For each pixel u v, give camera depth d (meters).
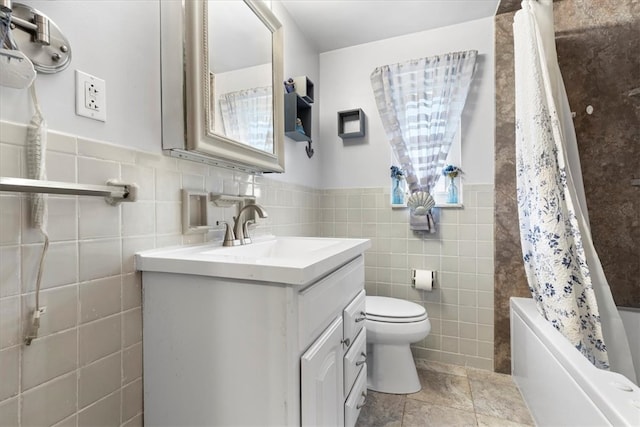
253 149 1.20
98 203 0.73
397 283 2.04
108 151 0.76
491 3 1.72
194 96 0.90
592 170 1.63
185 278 0.78
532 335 1.40
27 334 0.60
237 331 0.72
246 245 1.15
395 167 2.02
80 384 0.69
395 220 2.06
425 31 1.99
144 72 0.87
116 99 0.78
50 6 0.64
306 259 0.77
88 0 0.72
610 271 1.60
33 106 0.61
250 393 0.71
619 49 1.58
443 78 1.88
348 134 2.08
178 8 0.91
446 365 1.89
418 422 1.37
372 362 1.63
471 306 1.87
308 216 2.01
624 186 1.58
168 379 0.81
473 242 1.87
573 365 1.00
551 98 1.29
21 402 0.59
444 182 1.97
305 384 0.71
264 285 0.70
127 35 0.82
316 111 2.18
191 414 0.78
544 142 1.30
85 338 0.70
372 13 1.80
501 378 1.74
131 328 0.81
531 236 1.44
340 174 2.20
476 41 1.88
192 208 1.04
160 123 0.91
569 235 1.27
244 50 1.21
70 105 0.68
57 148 0.65
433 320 1.95
